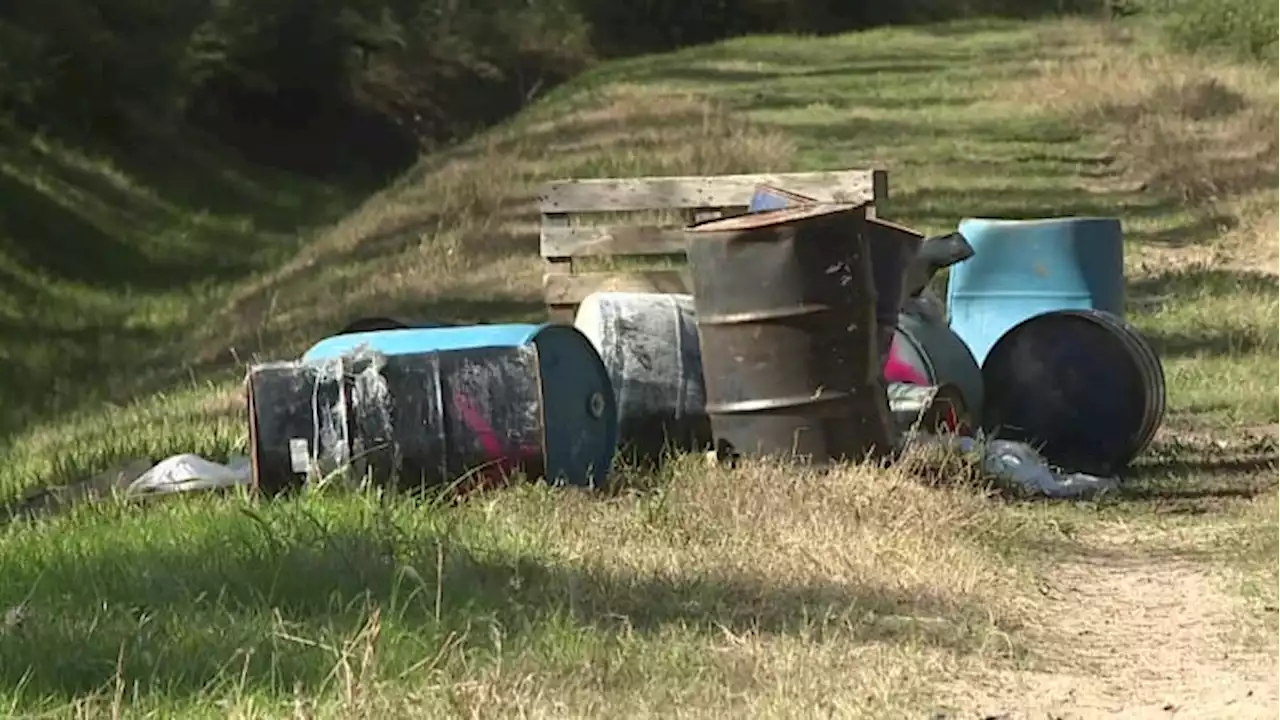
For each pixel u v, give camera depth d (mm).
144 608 23234
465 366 31859
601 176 84250
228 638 21719
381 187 164625
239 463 36156
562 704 19906
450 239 74750
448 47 188000
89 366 81938
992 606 26422
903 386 37469
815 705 20141
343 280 72938
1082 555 31188
